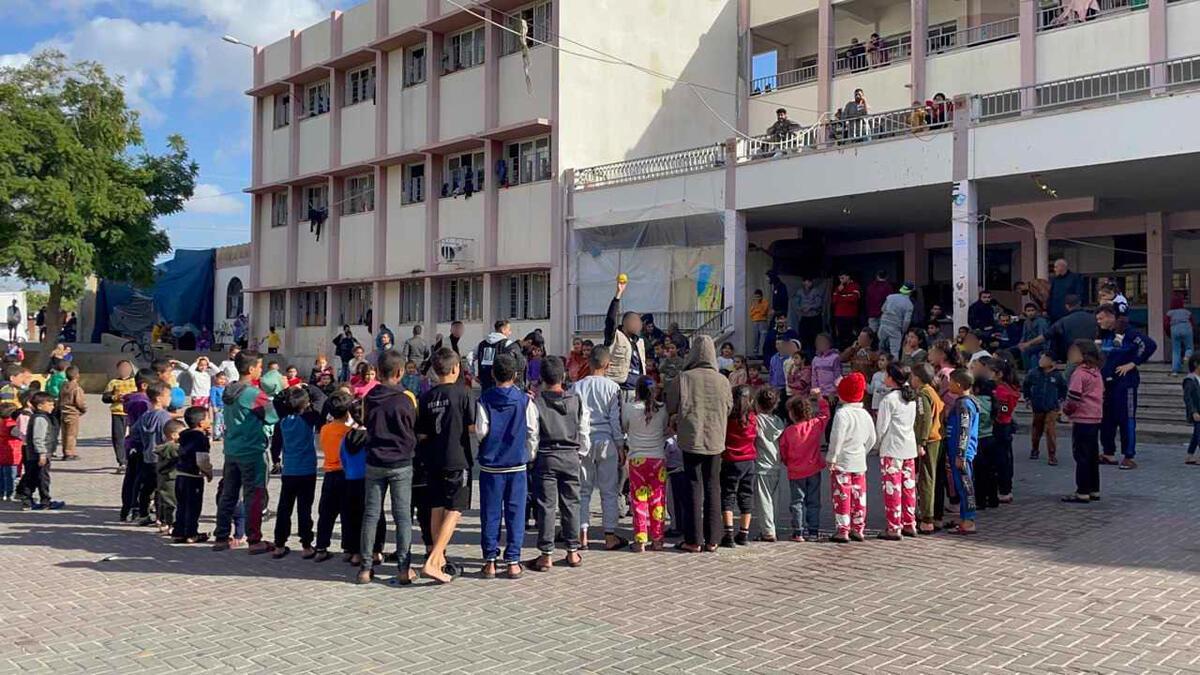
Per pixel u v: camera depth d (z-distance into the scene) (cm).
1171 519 977
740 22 2706
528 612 711
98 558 917
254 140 3428
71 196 2781
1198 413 1299
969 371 1032
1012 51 2089
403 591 781
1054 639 621
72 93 2912
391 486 802
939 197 1909
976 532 955
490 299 2583
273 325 3391
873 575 802
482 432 812
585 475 924
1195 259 2153
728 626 666
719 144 2114
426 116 2750
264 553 934
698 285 2167
